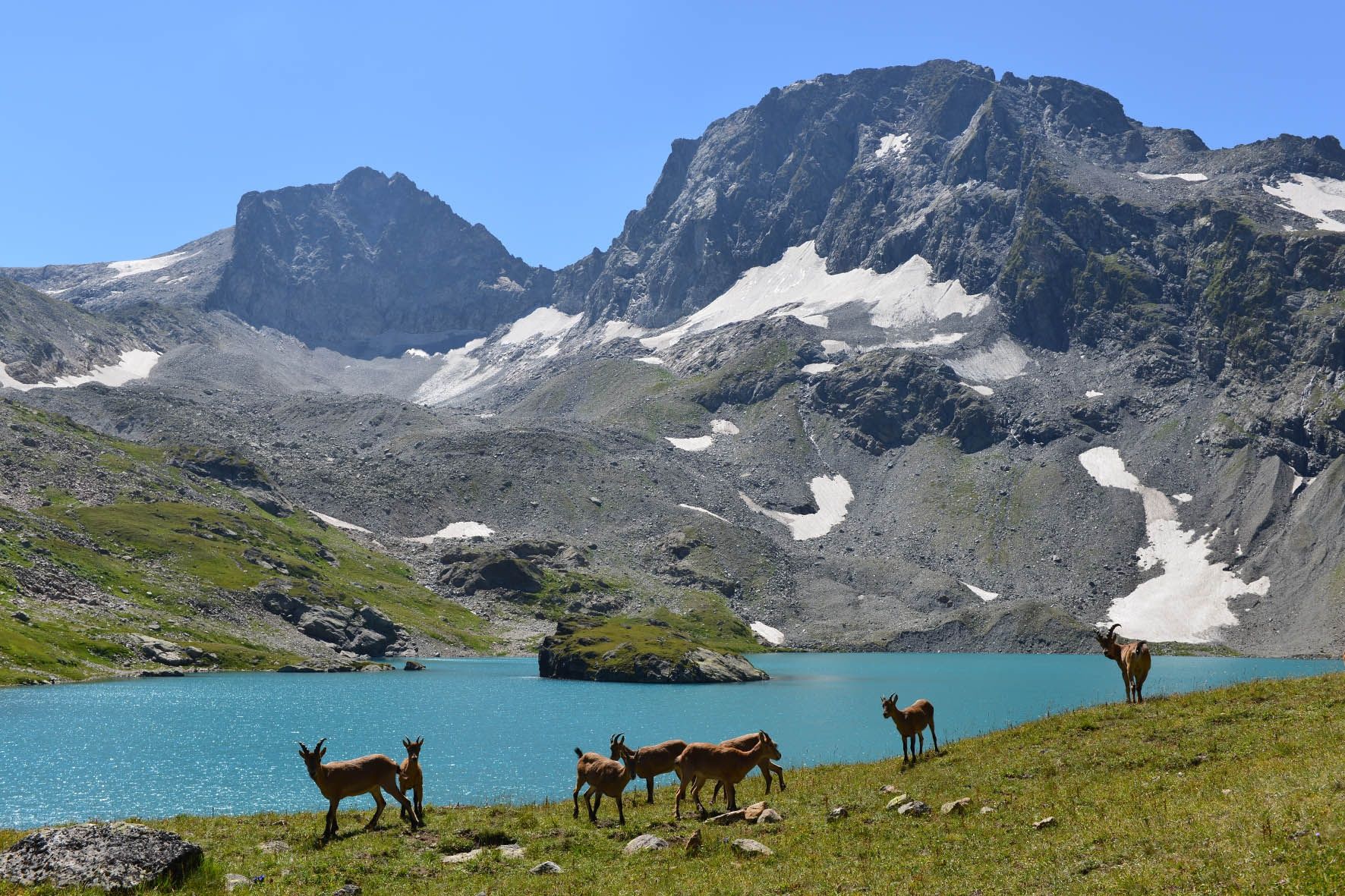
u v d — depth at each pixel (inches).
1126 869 903.7
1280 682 1758.1
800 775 1754.4
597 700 5265.8
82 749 3255.4
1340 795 978.1
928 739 3649.1
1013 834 1101.1
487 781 2805.1
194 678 5807.1
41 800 2456.9
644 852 1209.4
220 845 1296.8
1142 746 1444.4
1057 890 892.6
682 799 1498.5
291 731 3774.6
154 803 2418.8
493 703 5059.1
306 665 6619.1
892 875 1010.7
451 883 1099.9
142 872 999.6
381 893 1069.8
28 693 4704.7
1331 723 1390.3
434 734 3811.5
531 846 1259.2
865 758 3193.9
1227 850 892.6
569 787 2674.7
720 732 3951.8
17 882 939.3
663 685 6348.4
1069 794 1235.9
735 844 1167.0
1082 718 1685.5
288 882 1103.0
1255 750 1321.4
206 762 3041.3
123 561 7480.3
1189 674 6535.4
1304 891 768.9
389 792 1391.5
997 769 1453.0
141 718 4020.7
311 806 2346.2
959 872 991.0
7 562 6481.3
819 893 978.1
